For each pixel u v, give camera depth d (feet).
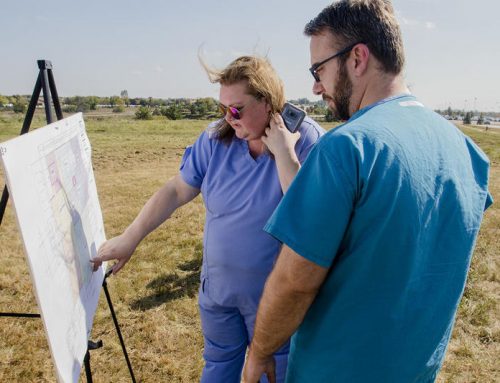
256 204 5.42
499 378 9.40
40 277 3.53
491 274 14.78
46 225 3.87
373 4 3.17
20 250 17.20
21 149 3.47
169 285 13.87
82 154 5.74
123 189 30.99
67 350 4.00
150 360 9.93
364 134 2.85
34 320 11.50
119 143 64.03
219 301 5.94
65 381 3.78
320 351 3.50
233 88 5.02
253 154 5.60
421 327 3.34
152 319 11.69
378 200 2.82
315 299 3.46
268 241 5.51
